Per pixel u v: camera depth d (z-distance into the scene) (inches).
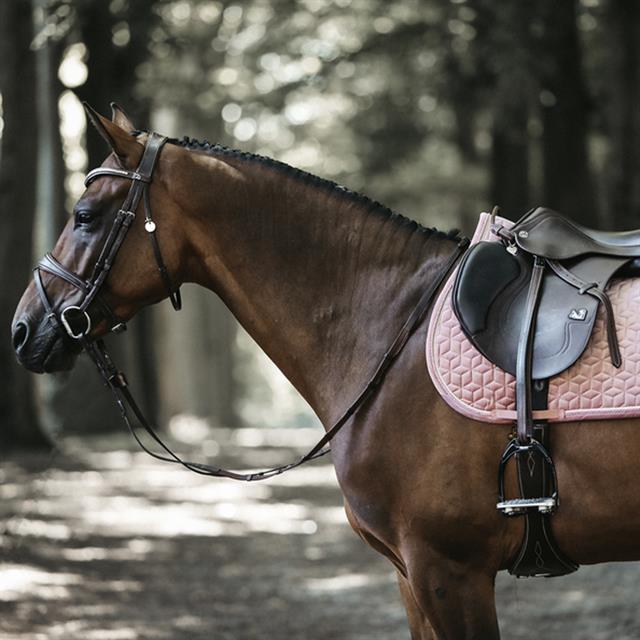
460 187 1210.6
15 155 878.4
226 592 437.1
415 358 189.9
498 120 872.3
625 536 180.9
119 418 1139.9
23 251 882.1
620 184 740.7
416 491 185.9
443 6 872.3
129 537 570.6
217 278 203.2
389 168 1143.0
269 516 676.7
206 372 1868.8
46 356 201.2
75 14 792.9
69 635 352.8
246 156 203.2
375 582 453.1
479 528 184.4
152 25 893.2
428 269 196.1
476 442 183.6
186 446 1160.8
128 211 199.3
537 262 189.0
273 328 201.6
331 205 200.2
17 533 546.0
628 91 742.5
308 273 199.9
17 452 885.2
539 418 181.5
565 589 410.3
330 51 1026.1
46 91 949.2
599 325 182.5
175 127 1488.7
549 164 836.6
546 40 779.4
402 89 1061.1
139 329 1242.6
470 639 184.7
